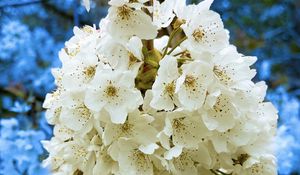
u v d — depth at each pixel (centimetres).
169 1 34
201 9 34
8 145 56
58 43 78
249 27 94
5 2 77
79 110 35
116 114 33
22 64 73
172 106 33
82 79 35
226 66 34
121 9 34
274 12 96
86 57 35
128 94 33
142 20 34
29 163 56
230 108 34
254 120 36
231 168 36
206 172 36
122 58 34
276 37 96
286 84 87
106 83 34
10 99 68
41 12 84
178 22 34
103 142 34
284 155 64
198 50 34
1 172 56
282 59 91
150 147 33
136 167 34
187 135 34
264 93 37
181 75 33
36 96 67
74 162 36
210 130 34
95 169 34
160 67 33
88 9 34
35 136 57
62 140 37
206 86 33
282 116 72
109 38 34
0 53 73
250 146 36
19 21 79
